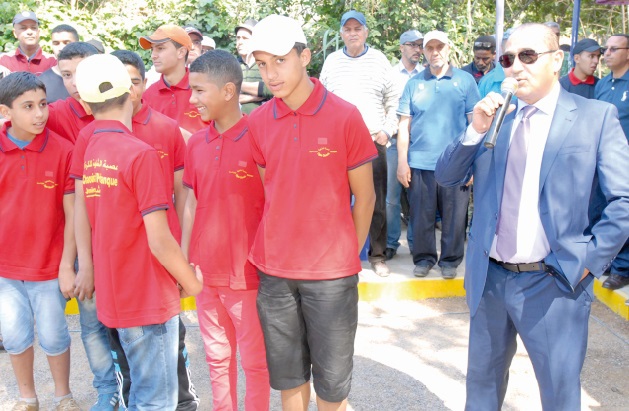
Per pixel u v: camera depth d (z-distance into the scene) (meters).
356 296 2.92
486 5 11.43
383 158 5.62
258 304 2.96
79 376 4.35
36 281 3.55
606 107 2.67
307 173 2.76
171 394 3.05
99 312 2.99
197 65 3.08
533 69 2.63
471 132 2.81
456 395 4.01
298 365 2.97
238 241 3.14
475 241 2.92
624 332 4.91
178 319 3.07
